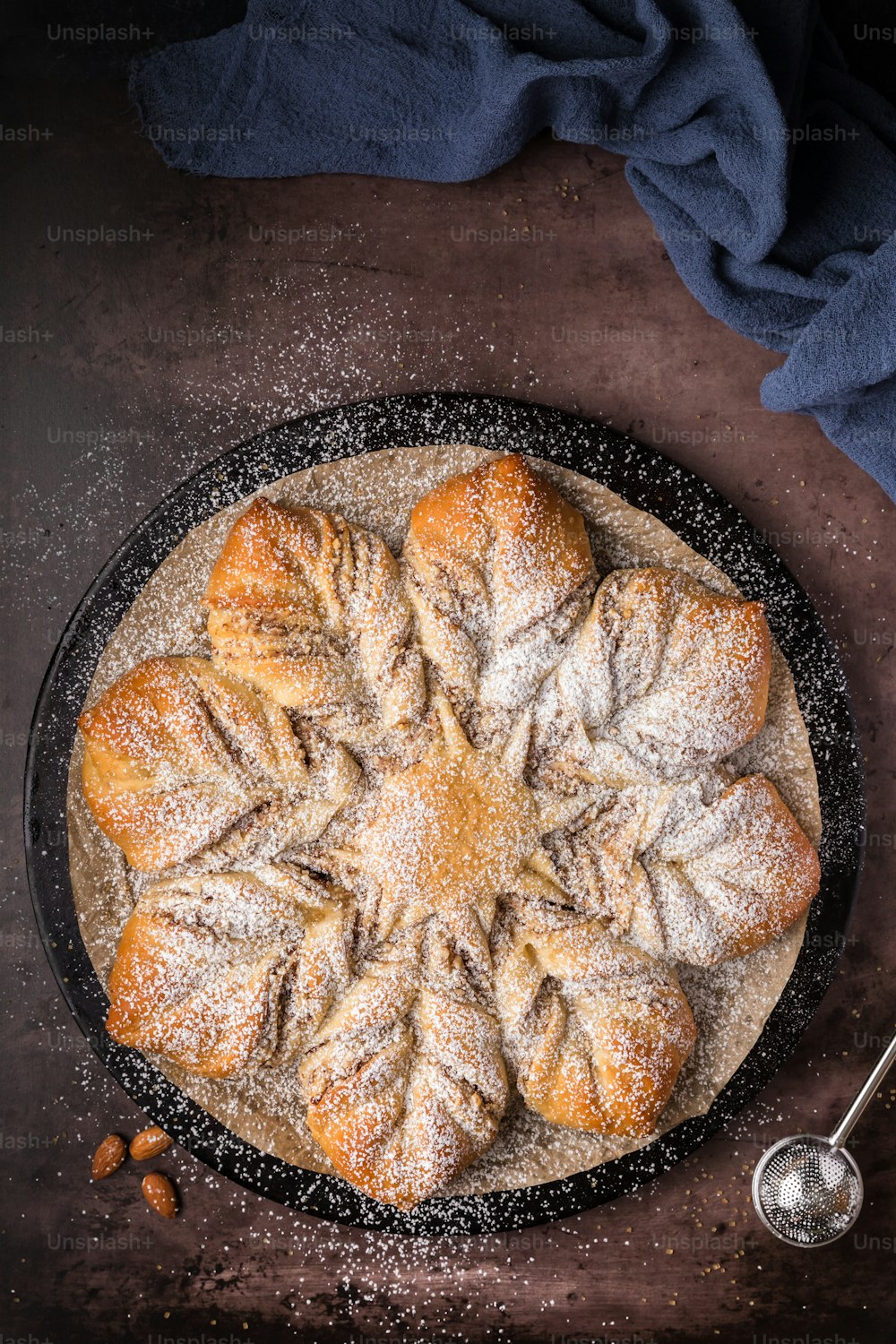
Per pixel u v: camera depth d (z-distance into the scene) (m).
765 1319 0.74
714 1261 0.74
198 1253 0.74
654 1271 0.74
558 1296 0.74
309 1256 0.74
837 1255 0.74
